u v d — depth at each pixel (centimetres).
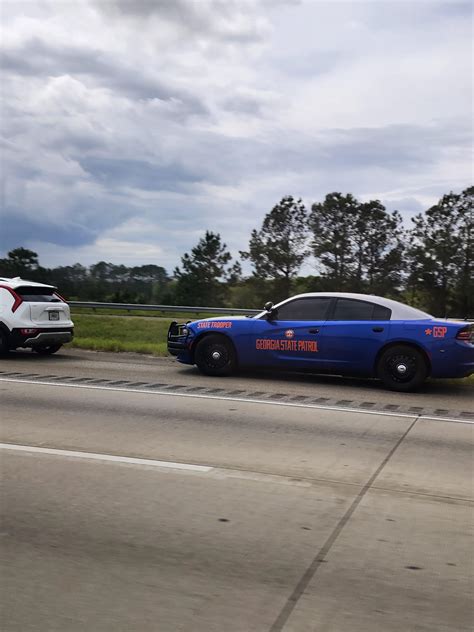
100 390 954
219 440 662
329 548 391
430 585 346
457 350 1002
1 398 873
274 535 409
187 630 296
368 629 300
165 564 364
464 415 851
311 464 580
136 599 323
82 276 5594
